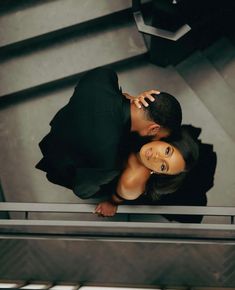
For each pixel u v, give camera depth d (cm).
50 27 459
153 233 400
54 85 470
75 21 458
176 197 440
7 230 408
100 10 457
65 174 389
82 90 319
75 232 407
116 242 421
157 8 359
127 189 355
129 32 462
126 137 324
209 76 468
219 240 373
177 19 367
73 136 324
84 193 350
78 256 424
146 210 373
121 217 443
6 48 462
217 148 455
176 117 316
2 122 470
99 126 308
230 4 405
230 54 471
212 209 360
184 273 420
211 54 473
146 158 324
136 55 460
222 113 466
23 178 461
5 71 466
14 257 428
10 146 467
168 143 327
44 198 457
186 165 332
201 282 420
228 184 447
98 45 464
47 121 468
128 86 467
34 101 470
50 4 462
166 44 403
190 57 470
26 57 467
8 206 358
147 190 371
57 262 425
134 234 400
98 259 423
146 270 421
